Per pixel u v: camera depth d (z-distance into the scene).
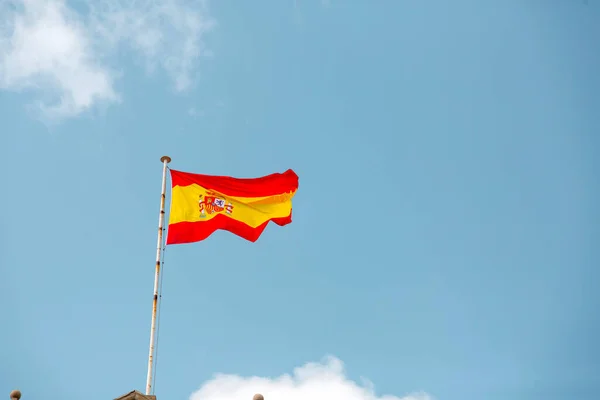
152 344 35.25
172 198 40.97
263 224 41.34
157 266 37.34
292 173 42.28
